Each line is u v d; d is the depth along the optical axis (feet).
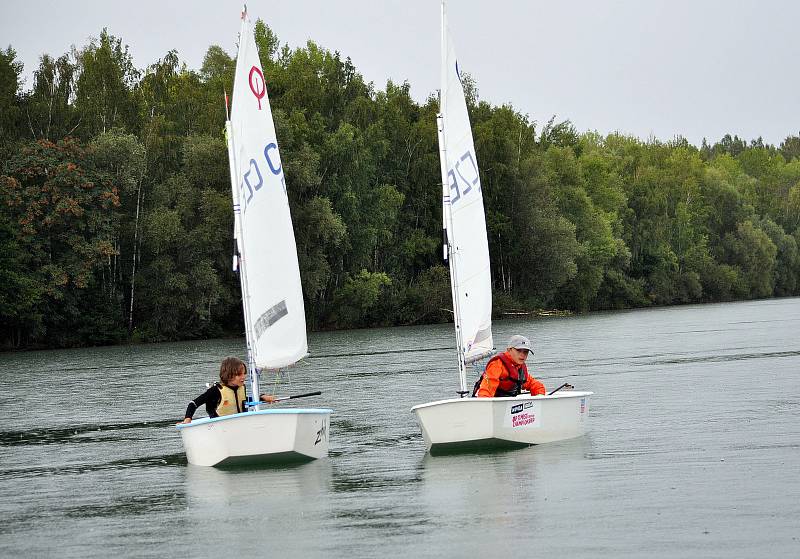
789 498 53.98
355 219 321.73
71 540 50.93
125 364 197.77
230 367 71.20
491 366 73.36
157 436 90.63
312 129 316.60
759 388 110.22
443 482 61.26
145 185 295.28
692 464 65.00
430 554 45.14
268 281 75.87
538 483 60.03
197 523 53.11
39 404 124.57
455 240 81.87
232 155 75.46
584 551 44.86
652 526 48.93
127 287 295.07
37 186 264.93
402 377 141.38
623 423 85.81
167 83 341.62
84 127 286.87
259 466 68.74
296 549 46.93
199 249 282.56
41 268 263.49
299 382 138.00
